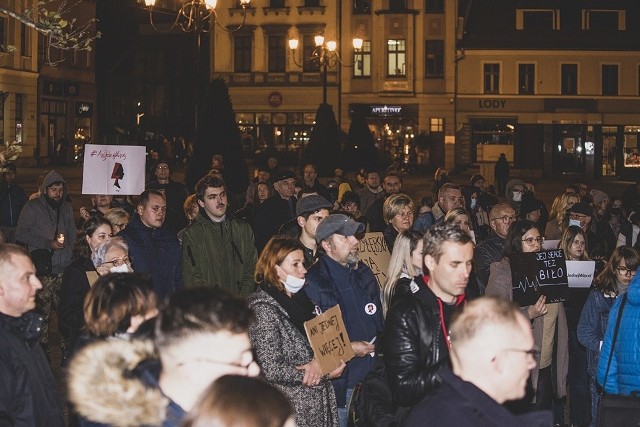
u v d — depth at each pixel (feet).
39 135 164.96
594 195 55.01
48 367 16.61
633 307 20.35
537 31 187.11
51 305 33.73
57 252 36.68
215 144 71.46
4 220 45.98
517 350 11.33
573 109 185.26
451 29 184.44
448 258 16.71
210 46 192.13
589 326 25.88
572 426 28.73
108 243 21.83
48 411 16.15
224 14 190.60
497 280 24.82
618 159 186.70
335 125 120.98
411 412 12.03
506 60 185.47
